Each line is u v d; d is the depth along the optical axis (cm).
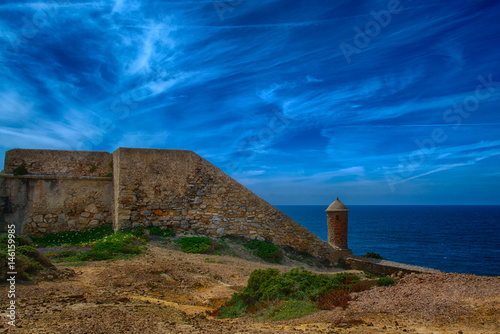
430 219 14600
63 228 1853
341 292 829
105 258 1305
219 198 1869
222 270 1309
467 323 587
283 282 914
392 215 18788
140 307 768
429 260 4462
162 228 1770
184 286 1064
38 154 1883
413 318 629
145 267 1171
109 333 561
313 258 1841
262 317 771
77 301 767
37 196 1831
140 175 1789
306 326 633
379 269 1644
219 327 658
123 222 1722
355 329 584
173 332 591
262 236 1853
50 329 556
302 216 16350
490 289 750
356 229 9475
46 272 983
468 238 7162
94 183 1953
